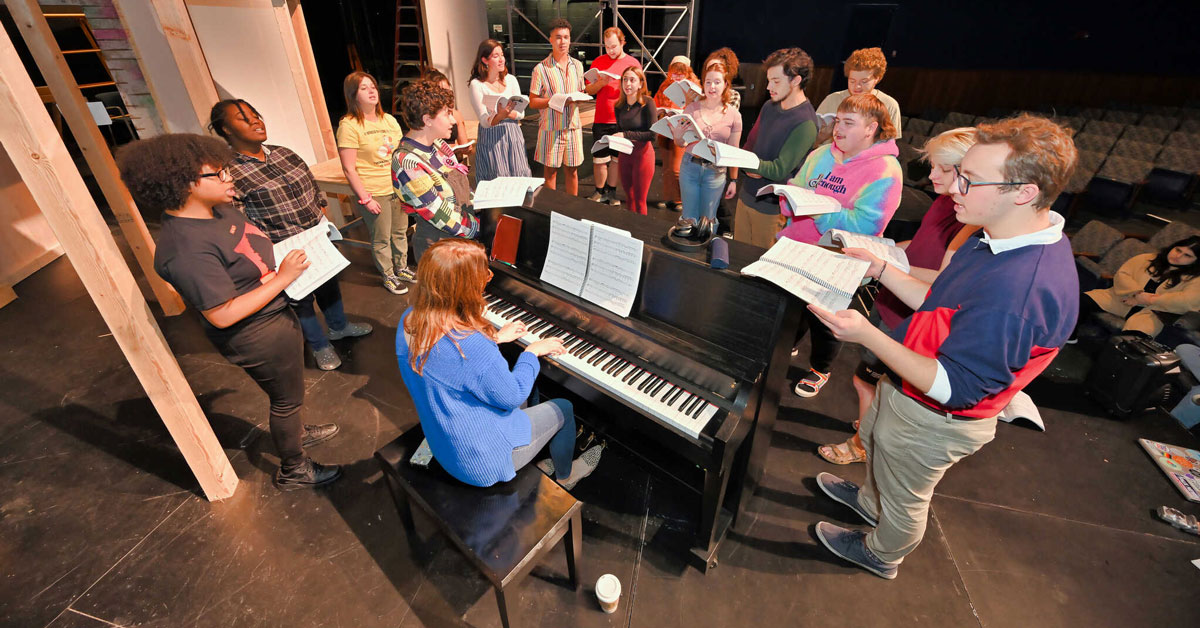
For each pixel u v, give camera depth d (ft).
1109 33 29.07
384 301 13.25
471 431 5.61
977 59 32.42
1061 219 4.41
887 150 7.30
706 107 12.05
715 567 7.13
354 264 14.97
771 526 7.69
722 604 6.70
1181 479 8.18
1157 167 18.48
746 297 5.78
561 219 7.02
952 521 7.72
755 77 36.47
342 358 11.23
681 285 6.23
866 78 10.23
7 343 11.64
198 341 11.71
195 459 7.64
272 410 7.45
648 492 8.16
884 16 33.12
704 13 35.53
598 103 17.30
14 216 13.98
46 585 6.89
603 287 6.75
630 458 8.60
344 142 11.25
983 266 4.47
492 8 35.01
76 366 10.99
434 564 7.18
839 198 7.68
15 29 20.08
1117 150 20.02
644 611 6.62
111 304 6.18
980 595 6.78
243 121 8.20
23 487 8.26
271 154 9.00
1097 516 7.77
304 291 7.00
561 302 7.22
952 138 5.01
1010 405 9.42
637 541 7.46
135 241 11.51
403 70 33.09
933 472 5.44
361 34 34.32
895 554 6.48
